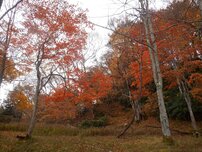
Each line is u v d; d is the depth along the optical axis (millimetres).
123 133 20688
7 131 21891
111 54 32188
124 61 25312
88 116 37281
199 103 27672
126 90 35688
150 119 31047
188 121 29047
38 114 35625
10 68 23906
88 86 29234
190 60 23141
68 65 19375
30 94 36125
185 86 25078
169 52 21469
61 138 18234
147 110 31625
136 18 6012
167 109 30281
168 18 5488
